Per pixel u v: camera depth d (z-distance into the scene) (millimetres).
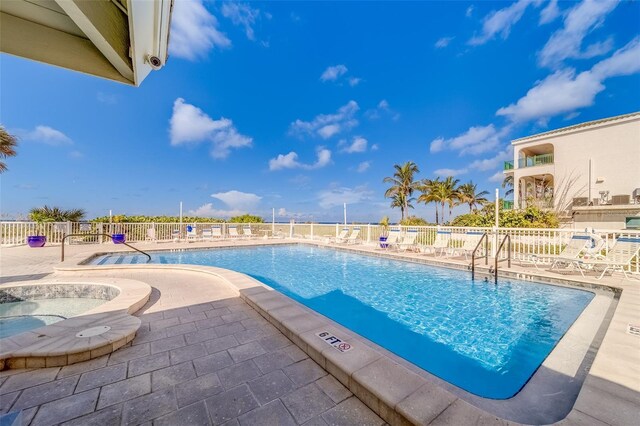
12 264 7078
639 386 1909
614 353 2383
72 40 1854
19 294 4703
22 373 2219
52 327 2848
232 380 2180
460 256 8719
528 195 18469
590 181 14891
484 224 14227
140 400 1920
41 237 10469
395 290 6367
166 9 1729
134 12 1363
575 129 15406
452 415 1642
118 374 2236
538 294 5578
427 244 10125
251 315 3652
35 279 5559
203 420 1734
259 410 1839
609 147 14430
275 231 17078
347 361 2242
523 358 3297
